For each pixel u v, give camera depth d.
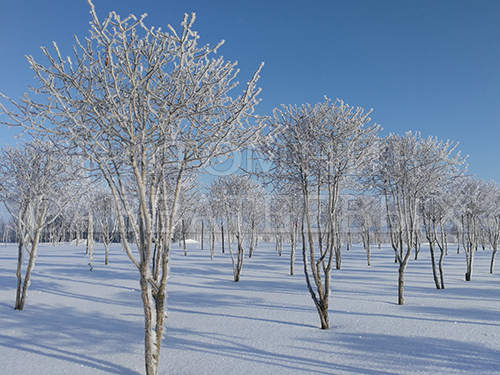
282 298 11.50
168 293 12.54
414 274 18.16
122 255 27.25
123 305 10.41
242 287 14.00
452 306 9.94
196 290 13.25
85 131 4.69
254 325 8.03
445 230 28.28
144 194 5.00
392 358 5.66
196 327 7.89
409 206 11.46
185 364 5.57
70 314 9.23
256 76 4.99
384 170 11.35
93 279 15.57
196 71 5.08
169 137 4.93
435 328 7.48
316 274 7.96
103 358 5.93
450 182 12.09
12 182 10.34
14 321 8.42
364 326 7.77
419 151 11.35
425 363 5.40
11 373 5.27
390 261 26.00
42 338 7.08
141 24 4.32
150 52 4.73
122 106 4.68
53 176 9.82
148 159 5.59
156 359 4.93
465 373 4.96
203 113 4.96
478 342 6.42
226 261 25.12
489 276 16.98
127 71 4.83
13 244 49.75
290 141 8.68
